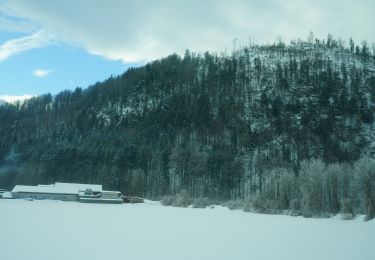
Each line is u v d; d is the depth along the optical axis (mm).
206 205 131500
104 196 150125
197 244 39438
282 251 35875
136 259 30812
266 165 175750
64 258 30234
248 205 114812
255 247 38031
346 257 33281
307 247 38656
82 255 31688
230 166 167000
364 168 100625
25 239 39562
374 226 66562
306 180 108688
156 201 157875
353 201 103688
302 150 189500
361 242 43219
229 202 129000
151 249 35688
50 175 191875
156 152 194625
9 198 150750
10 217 64812
